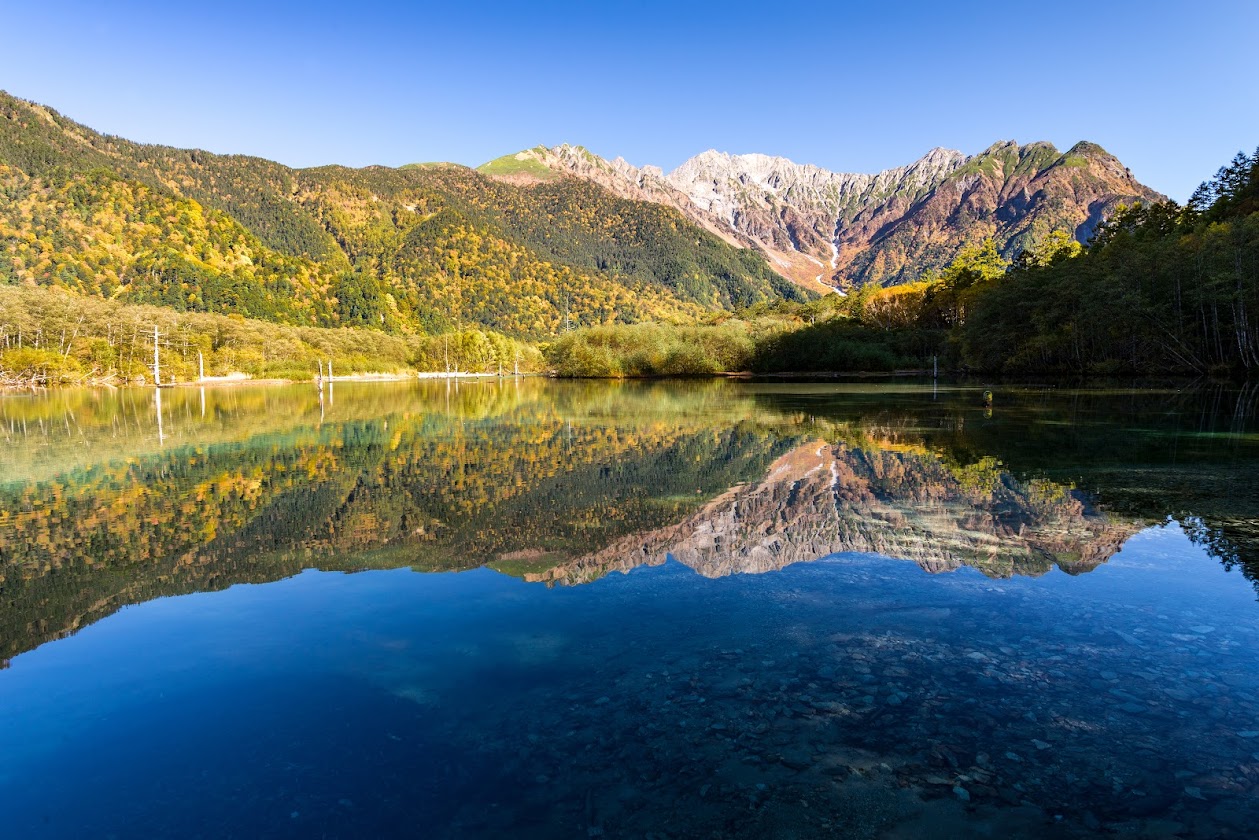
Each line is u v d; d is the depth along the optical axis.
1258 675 4.66
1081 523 8.60
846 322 79.69
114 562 7.66
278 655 5.22
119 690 4.70
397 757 3.89
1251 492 10.13
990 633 5.43
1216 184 51.34
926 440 16.69
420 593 6.59
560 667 4.97
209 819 3.38
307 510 10.14
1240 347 37.19
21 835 3.27
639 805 3.44
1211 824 3.22
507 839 3.21
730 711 4.32
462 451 16.27
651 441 17.77
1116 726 4.07
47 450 17.11
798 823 3.28
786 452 15.23
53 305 59.81
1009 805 3.39
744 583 6.73
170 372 65.44
